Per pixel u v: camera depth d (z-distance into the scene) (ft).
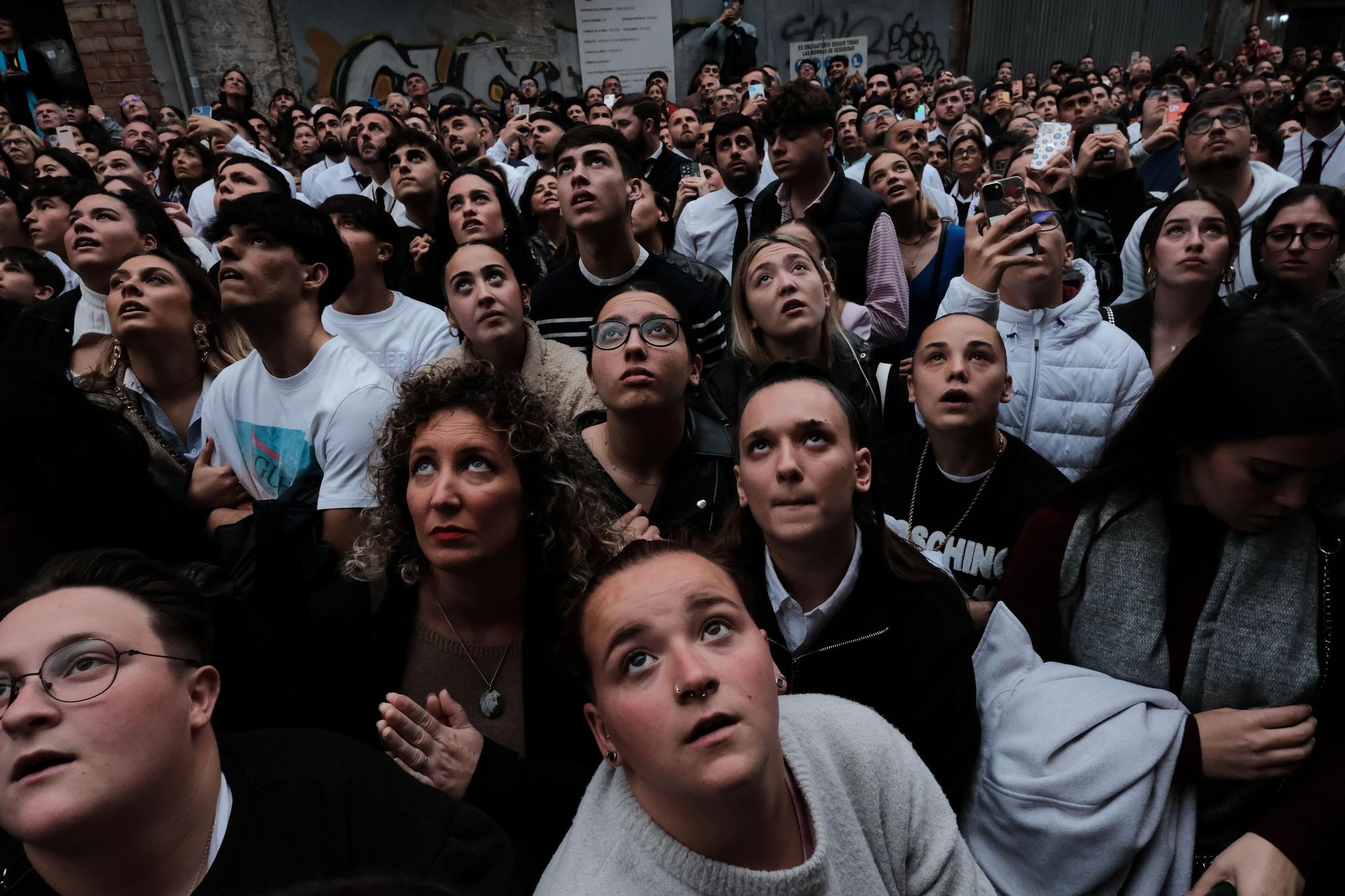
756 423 4.58
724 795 2.77
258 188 12.93
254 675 4.06
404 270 12.46
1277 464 3.60
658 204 14.44
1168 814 3.93
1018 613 4.63
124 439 4.57
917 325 11.55
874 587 4.69
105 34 30.27
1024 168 14.02
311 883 2.02
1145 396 4.19
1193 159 11.48
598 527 4.89
